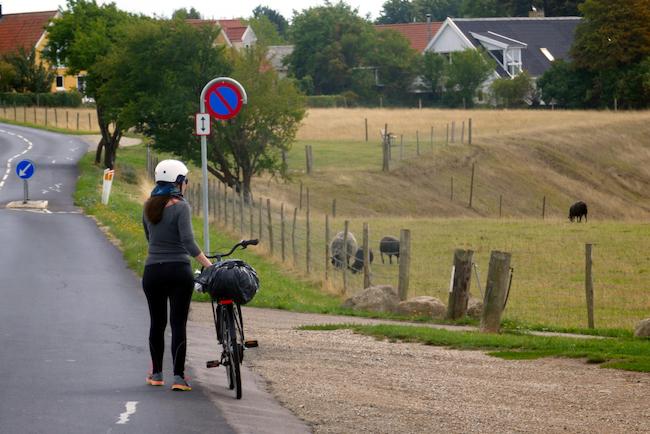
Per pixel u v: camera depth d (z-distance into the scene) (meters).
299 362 44.25
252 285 34.34
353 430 31.06
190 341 48.47
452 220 157.88
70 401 33.41
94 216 125.00
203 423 30.64
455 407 35.19
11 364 40.34
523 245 125.25
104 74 186.75
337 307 70.06
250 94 172.12
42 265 79.19
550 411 34.97
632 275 101.81
